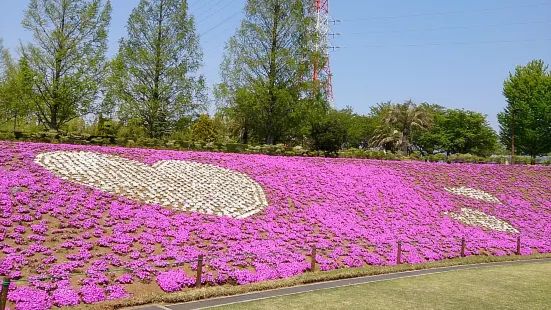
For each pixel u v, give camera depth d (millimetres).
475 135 66875
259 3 39938
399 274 17172
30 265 12164
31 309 10008
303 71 39906
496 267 19641
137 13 37125
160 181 22000
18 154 20938
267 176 26547
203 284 13344
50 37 32906
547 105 54875
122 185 20203
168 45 37375
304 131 43062
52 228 14734
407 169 35500
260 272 14828
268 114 39938
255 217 20453
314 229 20984
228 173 25609
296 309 11461
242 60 39375
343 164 33469
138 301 11305
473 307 12430
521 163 45844
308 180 27547
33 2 32312
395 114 54250
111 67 34375
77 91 32750
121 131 36281
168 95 37375
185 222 17891
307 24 40438
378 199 27438
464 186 34281
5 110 37969
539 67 62250
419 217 26344
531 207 32781
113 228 15797
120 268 12930
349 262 17688
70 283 11633
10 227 14000
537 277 17406
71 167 20875
